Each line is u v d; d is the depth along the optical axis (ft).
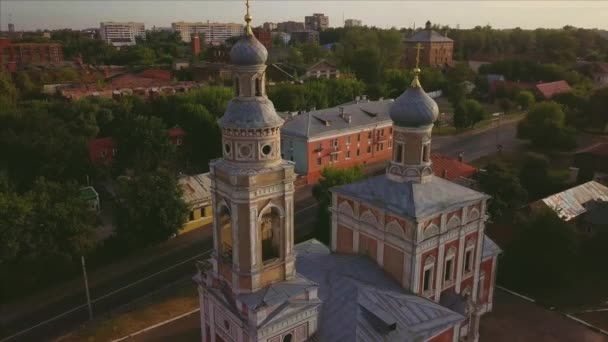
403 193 130.31
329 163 314.96
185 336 154.71
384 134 349.61
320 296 122.21
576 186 257.96
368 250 137.59
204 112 354.74
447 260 134.10
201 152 352.69
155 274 198.39
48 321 168.45
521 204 230.68
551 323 158.61
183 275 196.85
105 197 280.51
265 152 103.60
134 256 213.05
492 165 246.06
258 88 102.89
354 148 329.72
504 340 149.59
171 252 217.36
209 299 121.49
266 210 105.50
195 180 250.16
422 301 123.44
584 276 191.01
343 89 481.46
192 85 495.00
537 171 290.15
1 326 166.40
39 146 277.03
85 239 187.52
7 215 175.94
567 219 220.02
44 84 481.87
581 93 478.59
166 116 383.04
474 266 144.05
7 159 275.39
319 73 600.39
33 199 186.39
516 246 183.11
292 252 112.37
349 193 138.31
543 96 525.75
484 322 158.20
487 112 521.65
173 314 167.22
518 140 412.77
